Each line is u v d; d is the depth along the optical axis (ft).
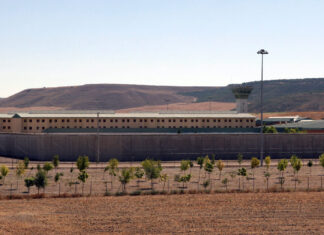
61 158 392.47
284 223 176.14
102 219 180.96
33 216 184.75
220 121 585.63
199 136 409.49
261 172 325.42
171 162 389.80
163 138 403.13
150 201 213.66
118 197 223.30
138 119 558.97
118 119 552.82
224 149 413.39
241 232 164.14
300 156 426.92
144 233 162.91
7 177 293.64
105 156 394.11
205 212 192.34
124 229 167.63
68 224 173.78
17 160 397.80
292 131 565.12
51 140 392.68
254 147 419.74
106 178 290.97
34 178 236.63
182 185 265.13
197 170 336.08
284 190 241.55
